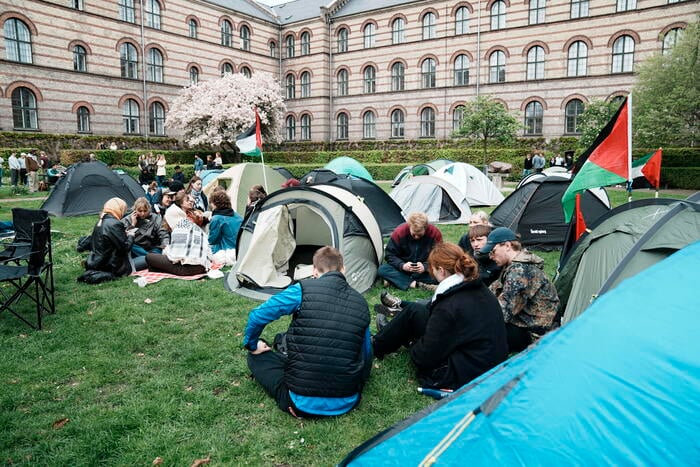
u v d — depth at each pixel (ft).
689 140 81.35
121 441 12.11
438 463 7.20
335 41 139.44
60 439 12.12
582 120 92.07
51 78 99.55
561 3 106.22
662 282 8.46
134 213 30.37
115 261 26.17
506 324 15.87
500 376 8.11
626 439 6.54
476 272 13.85
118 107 111.45
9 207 54.44
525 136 113.19
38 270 19.07
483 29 115.96
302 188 25.14
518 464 6.68
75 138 101.30
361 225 24.84
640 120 80.94
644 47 98.63
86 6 104.47
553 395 7.14
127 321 19.99
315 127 142.51
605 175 19.35
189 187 40.27
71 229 41.27
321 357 12.62
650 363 7.14
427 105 125.49
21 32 95.61
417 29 125.29
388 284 25.41
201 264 26.78
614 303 8.20
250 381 15.11
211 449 11.86
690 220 14.46
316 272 13.78
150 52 117.50
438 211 46.78
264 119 120.57
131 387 14.85
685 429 6.45
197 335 18.78
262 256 24.38
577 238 23.47
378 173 105.81
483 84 117.08
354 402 13.38
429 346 13.96
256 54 140.77
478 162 108.37
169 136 123.34
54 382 15.07
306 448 11.93
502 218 36.45
